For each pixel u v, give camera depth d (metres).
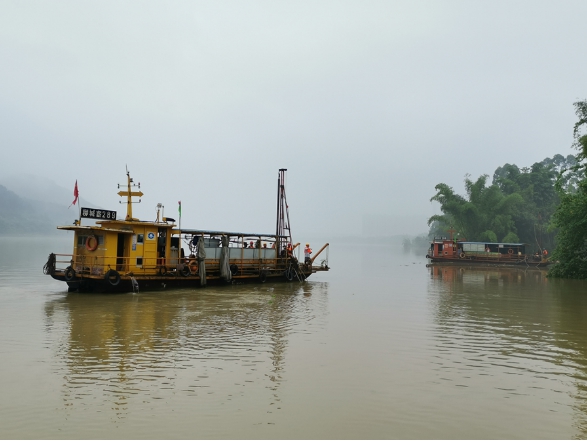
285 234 34.34
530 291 28.78
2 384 9.67
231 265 28.97
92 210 23.25
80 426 7.77
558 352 13.03
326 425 7.95
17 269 37.28
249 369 10.97
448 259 60.25
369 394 9.44
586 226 36.22
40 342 13.19
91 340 13.51
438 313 19.56
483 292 27.98
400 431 7.77
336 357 12.15
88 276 23.06
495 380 10.46
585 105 36.44
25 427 7.71
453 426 8.00
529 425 8.08
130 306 19.77
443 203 72.88
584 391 9.80
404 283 33.72
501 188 82.19
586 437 7.63
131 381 9.96
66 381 9.90
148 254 25.00
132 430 7.64
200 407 8.61
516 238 67.50
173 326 15.72
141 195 25.55
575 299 24.75
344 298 24.22
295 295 25.19
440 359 12.13
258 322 16.81
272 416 8.27
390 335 14.97
